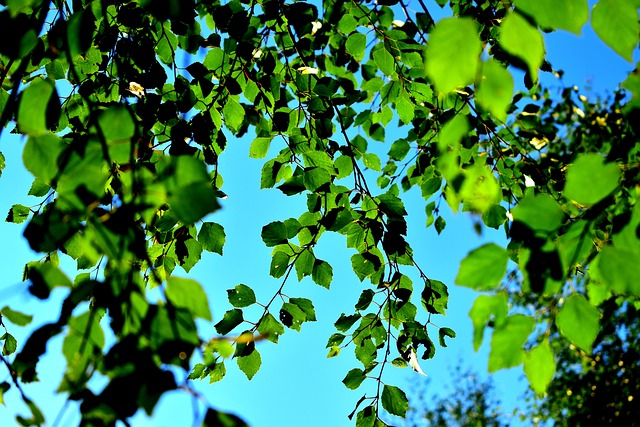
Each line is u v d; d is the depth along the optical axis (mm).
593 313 1073
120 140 986
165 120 2240
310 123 2607
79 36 1189
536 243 1037
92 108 992
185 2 1077
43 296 895
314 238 2328
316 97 2447
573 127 5570
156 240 2525
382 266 2658
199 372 2242
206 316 937
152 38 2479
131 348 867
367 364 2613
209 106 2369
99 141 974
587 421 7914
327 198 2428
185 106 2250
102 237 876
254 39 2545
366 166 2861
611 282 1035
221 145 2473
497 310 1084
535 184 2947
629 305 6125
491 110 742
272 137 2424
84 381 875
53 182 1021
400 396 2287
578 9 726
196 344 910
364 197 2637
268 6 2369
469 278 1047
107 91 2422
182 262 2312
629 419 7500
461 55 708
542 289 1062
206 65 2422
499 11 2500
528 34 716
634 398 7488
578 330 1094
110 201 1647
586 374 8055
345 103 2582
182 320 912
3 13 1043
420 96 2762
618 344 7453
